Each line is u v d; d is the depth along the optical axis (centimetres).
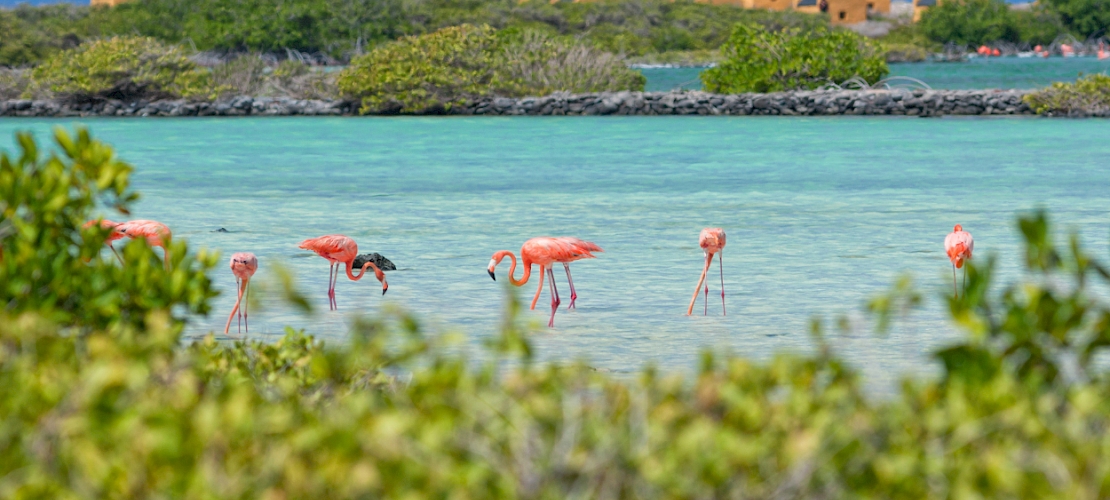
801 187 4050
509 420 695
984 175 4403
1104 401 731
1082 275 812
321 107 8588
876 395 1369
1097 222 3128
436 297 2105
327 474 658
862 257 2562
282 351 1137
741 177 4394
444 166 4881
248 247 2734
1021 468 665
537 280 2294
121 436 679
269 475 656
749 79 8800
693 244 2778
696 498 659
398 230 3036
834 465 672
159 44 9081
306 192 3966
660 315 1945
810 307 1995
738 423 714
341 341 1697
